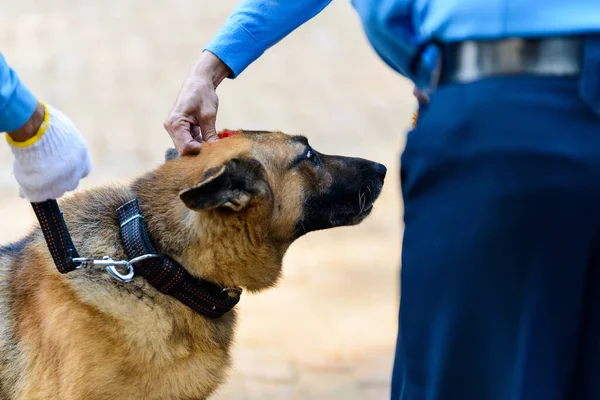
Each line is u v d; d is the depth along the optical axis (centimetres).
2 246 321
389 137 1062
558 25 181
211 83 293
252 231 293
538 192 181
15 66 1382
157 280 280
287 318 574
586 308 190
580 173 180
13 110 211
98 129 1070
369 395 453
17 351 284
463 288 191
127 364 275
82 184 836
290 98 1246
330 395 452
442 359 198
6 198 821
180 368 286
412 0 206
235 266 295
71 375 269
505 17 184
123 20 1728
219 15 1788
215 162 290
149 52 1491
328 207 324
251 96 1248
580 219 181
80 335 270
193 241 288
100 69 1376
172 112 298
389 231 780
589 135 181
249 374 476
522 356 187
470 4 188
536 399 185
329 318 575
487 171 185
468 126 188
